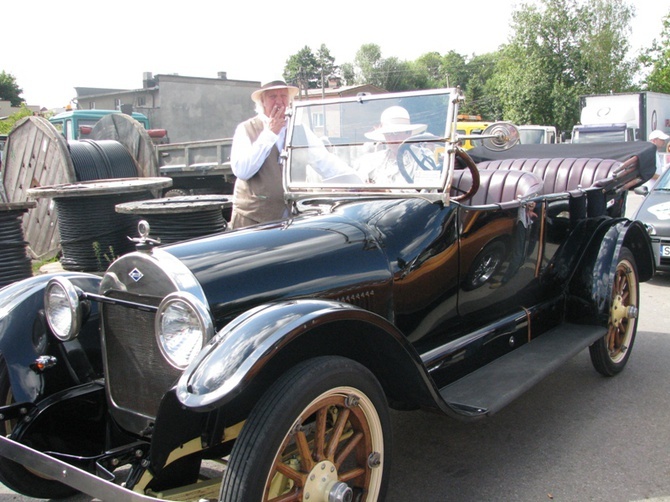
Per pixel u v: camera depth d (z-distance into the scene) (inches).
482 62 2694.4
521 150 227.0
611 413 143.6
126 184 247.4
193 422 83.2
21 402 103.2
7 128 866.8
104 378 102.8
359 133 128.6
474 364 123.9
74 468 82.4
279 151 150.5
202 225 208.2
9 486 105.9
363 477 91.7
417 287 113.5
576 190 161.0
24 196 330.0
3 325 106.5
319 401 81.9
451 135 116.3
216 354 77.1
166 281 88.9
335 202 126.3
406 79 2518.5
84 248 254.7
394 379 98.2
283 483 84.7
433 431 137.8
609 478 115.6
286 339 77.5
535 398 153.5
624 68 1309.1
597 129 704.4
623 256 161.0
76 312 97.6
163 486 93.4
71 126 463.8
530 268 141.9
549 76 1234.0
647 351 185.5
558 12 1232.8
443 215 116.9
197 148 351.9
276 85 151.6
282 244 101.4
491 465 121.8
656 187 294.8
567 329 151.3
